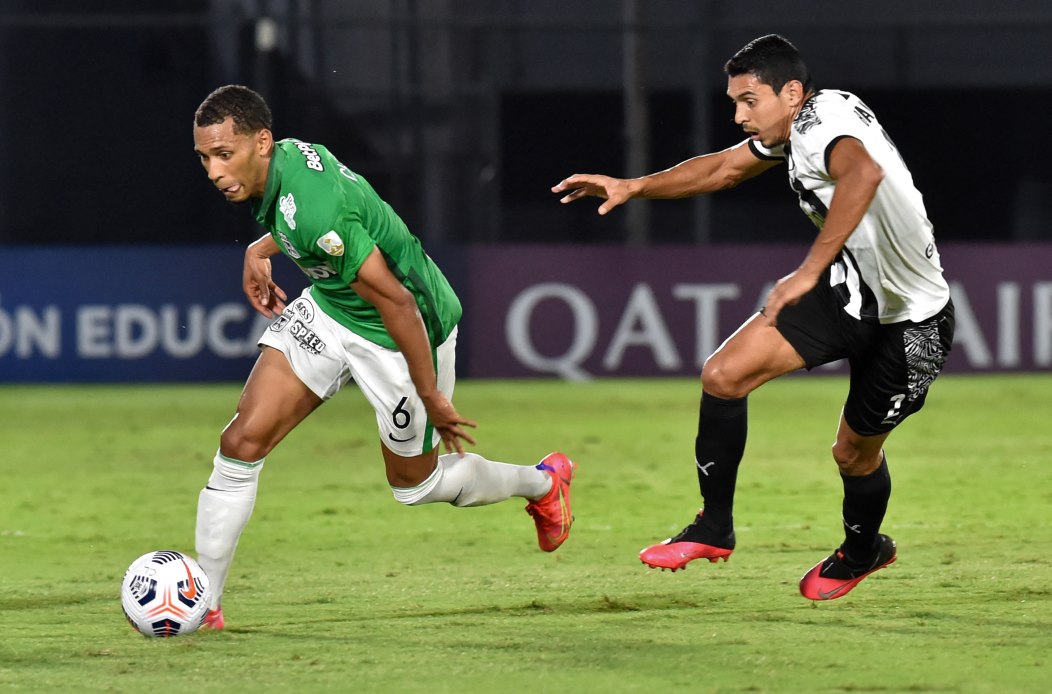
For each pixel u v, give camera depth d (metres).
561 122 75.94
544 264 54.69
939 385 51.38
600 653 15.20
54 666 14.91
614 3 76.12
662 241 75.31
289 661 15.02
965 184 78.94
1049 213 78.75
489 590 19.42
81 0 73.88
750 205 75.62
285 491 30.14
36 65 73.62
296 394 16.92
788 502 27.89
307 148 15.83
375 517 26.64
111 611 18.23
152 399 50.31
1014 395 48.34
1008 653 15.00
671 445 37.66
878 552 18.06
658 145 76.94
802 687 13.65
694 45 76.62
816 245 15.46
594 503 28.16
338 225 15.31
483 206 74.62
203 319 54.22
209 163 15.48
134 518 27.17
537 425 42.06
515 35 75.12
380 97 73.69
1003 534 23.77
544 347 54.72
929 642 15.58
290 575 20.89
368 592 19.41
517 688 13.73
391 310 15.62
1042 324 54.25
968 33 78.00
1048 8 77.19
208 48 73.88
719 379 16.95
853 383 17.30
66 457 36.38
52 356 53.44
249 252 18.86
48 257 53.44
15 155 74.00
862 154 15.52
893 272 16.47
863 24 67.12
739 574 20.39
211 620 16.75
